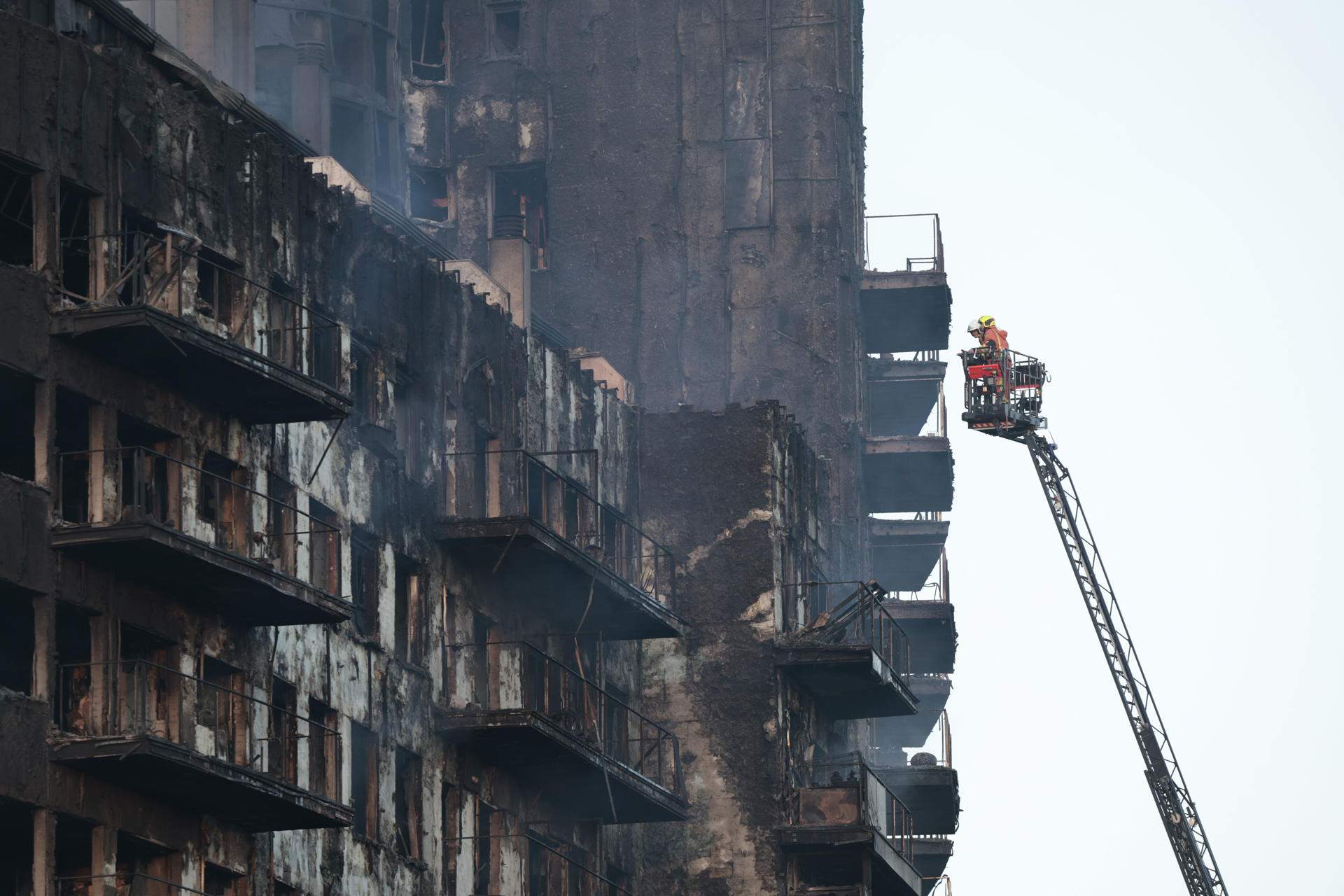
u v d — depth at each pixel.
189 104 107.00
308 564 112.56
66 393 97.75
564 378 147.25
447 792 126.50
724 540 157.75
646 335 190.75
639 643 156.38
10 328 95.38
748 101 193.50
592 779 135.50
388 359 123.38
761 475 158.25
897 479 197.38
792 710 158.00
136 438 102.50
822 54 193.75
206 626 104.38
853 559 185.12
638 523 158.25
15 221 97.69
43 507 95.69
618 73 196.38
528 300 148.62
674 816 144.50
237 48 133.38
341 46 192.62
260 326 110.44
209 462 106.94
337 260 118.81
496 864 130.12
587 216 194.12
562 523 143.25
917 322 198.50
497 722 125.69
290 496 112.50
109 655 97.75
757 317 189.62
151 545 96.56
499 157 198.62
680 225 192.38
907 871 161.50
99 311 96.88
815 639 157.75
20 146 97.12
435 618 126.50
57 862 98.06
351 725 116.81
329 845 113.19
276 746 109.88
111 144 101.19
